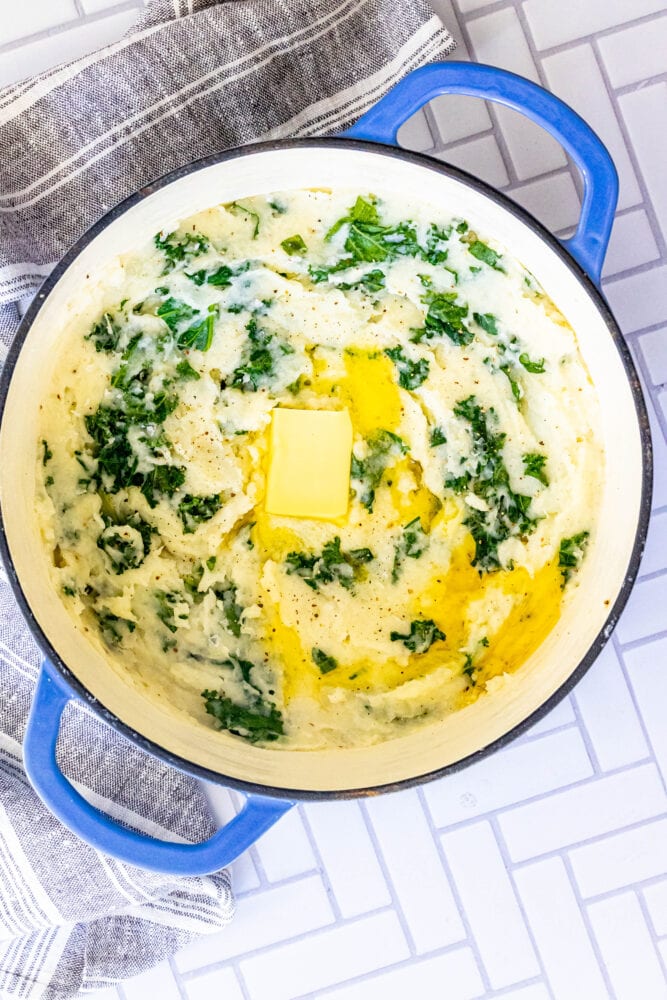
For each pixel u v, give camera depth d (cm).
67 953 86
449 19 85
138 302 78
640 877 88
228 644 81
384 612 81
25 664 85
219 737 79
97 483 79
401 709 81
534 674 79
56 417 78
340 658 81
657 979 88
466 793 87
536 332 79
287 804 76
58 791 75
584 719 87
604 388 78
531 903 88
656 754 87
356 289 79
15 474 76
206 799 87
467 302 79
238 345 80
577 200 85
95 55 81
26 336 74
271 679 81
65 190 83
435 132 85
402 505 81
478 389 80
